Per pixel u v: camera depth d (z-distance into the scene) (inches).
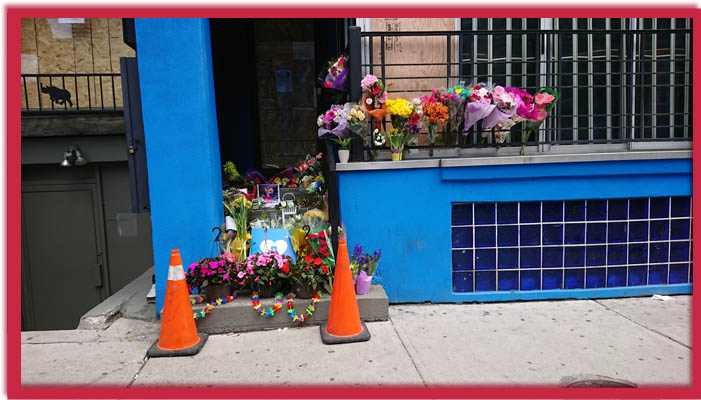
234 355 129.4
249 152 271.9
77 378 118.2
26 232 328.8
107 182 328.5
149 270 235.9
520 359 123.2
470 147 173.5
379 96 163.9
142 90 153.3
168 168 155.9
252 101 273.6
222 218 168.2
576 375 113.8
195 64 154.4
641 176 171.2
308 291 149.1
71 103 305.1
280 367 121.0
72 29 307.9
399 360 123.3
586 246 174.6
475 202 168.2
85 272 335.0
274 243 167.2
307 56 278.5
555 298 173.0
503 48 185.3
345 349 131.1
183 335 133.0
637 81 187.8
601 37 186.2
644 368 117.3
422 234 167.0
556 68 185.9
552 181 168.9
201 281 149.6
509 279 173.9
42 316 335.9
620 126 178.9
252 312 145.9
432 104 161.5
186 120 155.5
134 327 156.3
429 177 165.6
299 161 265.3
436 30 183.3
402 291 168.4
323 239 159.0
